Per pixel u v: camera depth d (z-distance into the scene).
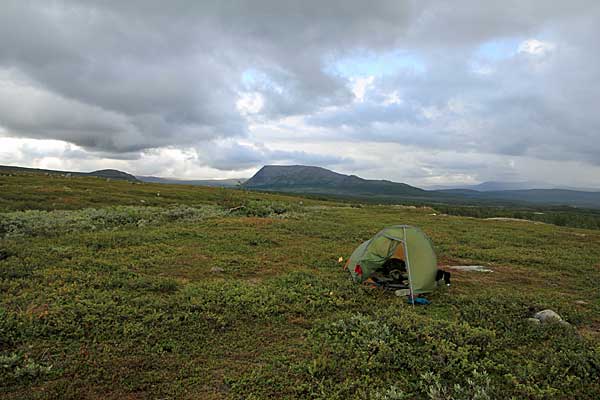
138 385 6.59
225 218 30.23
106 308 9.52
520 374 6.97
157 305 9.94
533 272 16.48
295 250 18.58
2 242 16.86
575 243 25.33
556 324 9.47
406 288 12.70
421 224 33.81
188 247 17.84
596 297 13.15
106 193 47.09
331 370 7.14
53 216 25.58
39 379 6.63
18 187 44.09
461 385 6.75
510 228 33.62
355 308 10.79
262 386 6.66
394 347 7.84
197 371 7.16
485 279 15.06
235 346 8.24
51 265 13.23
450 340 8.29
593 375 7.02
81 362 7.19
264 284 12.48
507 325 9.43
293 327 9.34
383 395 6.33
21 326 8.37
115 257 15.13
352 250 19.14
